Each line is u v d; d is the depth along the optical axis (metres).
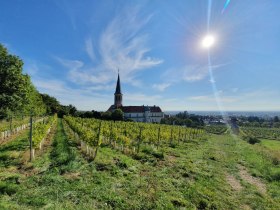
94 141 17.59
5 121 40.88
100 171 13.40
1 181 10.04
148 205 9.16
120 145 24.72
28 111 36.75
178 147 28.92
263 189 13.59
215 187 12.81
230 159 23.64
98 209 8.49
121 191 10.44
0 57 27.81
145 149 22.77
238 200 11.22
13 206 7.90
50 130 37.06
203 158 22.38
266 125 144.62
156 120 123.75
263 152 30.25
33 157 15.37
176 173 14.95
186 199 10.41
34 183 10.45
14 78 28.19
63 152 17.27
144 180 12.51
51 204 8.37
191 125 105.00
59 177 11.36
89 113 84.56
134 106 123.00
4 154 16.12
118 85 121.25
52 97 104.06
